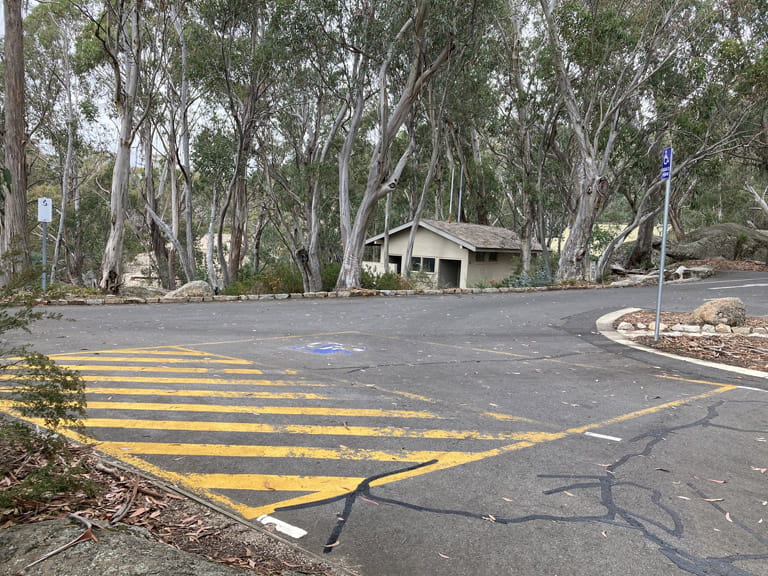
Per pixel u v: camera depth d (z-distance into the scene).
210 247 28.25
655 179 28.14
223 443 5.09
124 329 11.42
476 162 38.09
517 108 28.62
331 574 3.06
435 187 46.50
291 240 25.22
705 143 26.08
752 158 32.97
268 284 22.08
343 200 22.05
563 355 9.85
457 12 19.52
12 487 3.49
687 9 24.44
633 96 26.81
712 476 4.62
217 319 13.26
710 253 34.78
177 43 27.23
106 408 6.01
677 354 10.05
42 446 3.87
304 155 28.22
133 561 2.49
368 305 16.88
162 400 6.36
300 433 5.41
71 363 8.07
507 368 8.68
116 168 20.33
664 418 6.23
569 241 26.17
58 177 39.78
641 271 31.09
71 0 23.45
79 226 43.16
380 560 3.26
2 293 3.81
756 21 25.34
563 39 23.98
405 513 3.85
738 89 24.67
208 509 3.73
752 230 37.94
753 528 3.75
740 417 6.30
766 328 11.61
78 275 44.41
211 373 7.71
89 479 3.98
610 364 9.16
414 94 20.75
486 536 3.57
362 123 32.53
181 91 27.34
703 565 3.29
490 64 28.39
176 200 32.81
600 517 3.86
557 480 4.47
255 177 30.00
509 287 22.95
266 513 3.80
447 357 9.42
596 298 18.58
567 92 24.83
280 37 22.19
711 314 12.21
